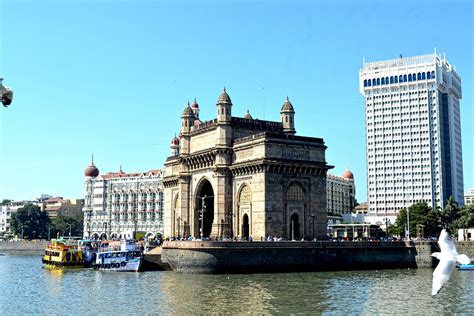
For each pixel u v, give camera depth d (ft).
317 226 393.50
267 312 198.90
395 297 233.14
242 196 398.42
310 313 197.06
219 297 233.96
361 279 297.94
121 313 202.08
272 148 379.55
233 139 414.82
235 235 397.80
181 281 290.56
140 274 335.47
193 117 469.16
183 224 447.42
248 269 326.44
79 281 311.88
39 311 210.18
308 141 398.21
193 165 447.01
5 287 288.51
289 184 384.88
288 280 291.99
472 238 468.34
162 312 202.28
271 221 372.79
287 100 448.24
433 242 383.45
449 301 223.30
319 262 345.31
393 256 372.17
